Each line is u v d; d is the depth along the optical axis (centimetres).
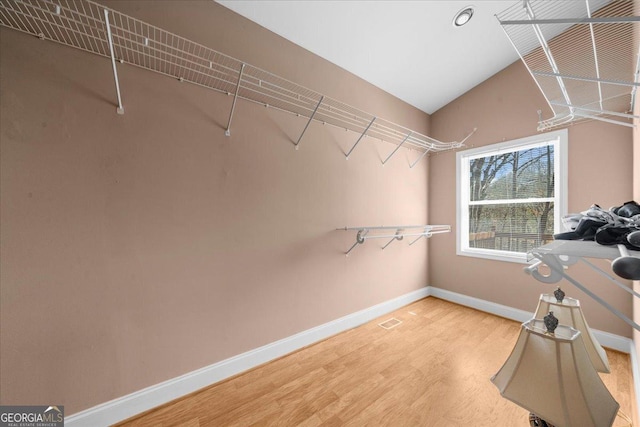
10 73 101
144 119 129
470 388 144
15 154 102
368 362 169
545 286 218
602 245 65
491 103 250
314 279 196
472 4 171
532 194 232
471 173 276
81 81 114
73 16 111
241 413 127
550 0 141
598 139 192
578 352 60
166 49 134
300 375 156
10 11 98
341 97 214
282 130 179
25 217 104
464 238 276
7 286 101
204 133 146
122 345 123
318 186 198
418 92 261
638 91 142
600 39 117
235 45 157
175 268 137
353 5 161
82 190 114
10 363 101
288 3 157
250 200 163
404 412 127
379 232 245
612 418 56
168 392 134
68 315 111
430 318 238
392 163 258
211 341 148
